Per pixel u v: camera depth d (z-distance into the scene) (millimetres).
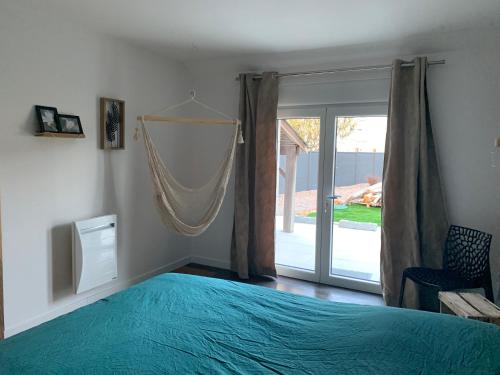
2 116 2670
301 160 4094
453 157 3355
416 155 3340
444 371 1350
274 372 1393
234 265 4379
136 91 3789
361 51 3580
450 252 3182
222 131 4445
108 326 1717
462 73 3275
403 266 3477
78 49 3176
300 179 4121
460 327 1609
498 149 3193
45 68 2926
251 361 1470
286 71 4051
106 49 3432
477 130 3256
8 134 2713
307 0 2580
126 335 1639
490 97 3193
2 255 2715
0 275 2648
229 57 4055
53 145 3031
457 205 3365
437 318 1709
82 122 3254
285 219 4242
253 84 4113
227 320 1817
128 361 1441
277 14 2846
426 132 3338
